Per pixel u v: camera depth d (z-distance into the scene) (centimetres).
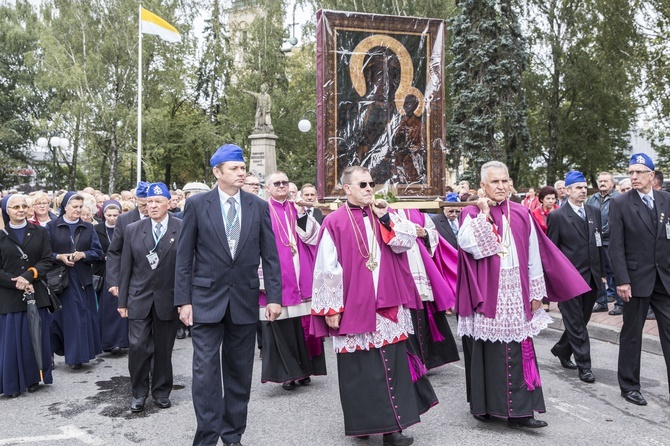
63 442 479
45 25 3422
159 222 585
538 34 2803
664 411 531
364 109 788
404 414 442
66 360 714
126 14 3284
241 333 448
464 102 1983
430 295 639
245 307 443
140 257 571
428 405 482
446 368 699
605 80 2605
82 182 4922
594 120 2853
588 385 612
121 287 579
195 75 3750
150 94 3469
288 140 3969
